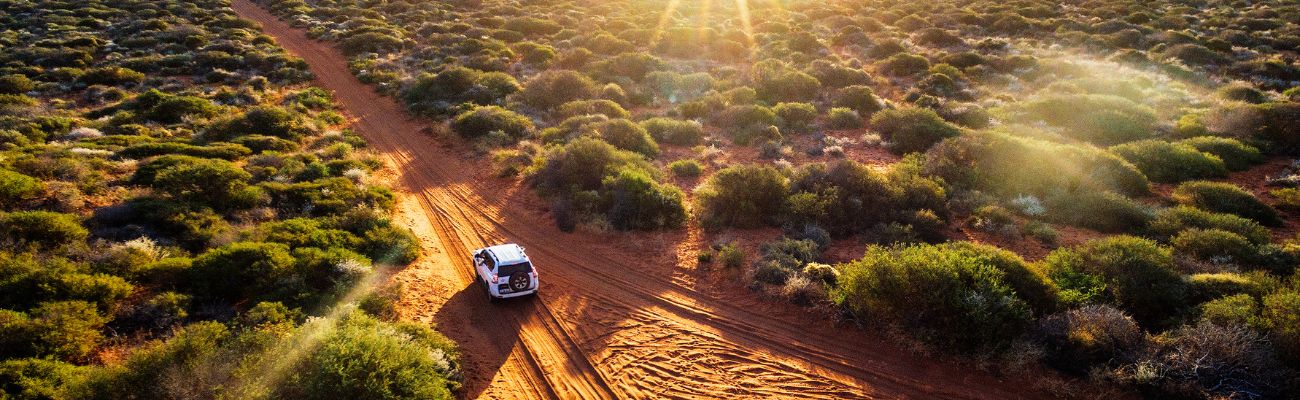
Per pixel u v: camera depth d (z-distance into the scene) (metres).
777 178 21.28
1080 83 37.19
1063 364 11.64
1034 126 31.02
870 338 13.35
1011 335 12.15
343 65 51.72
